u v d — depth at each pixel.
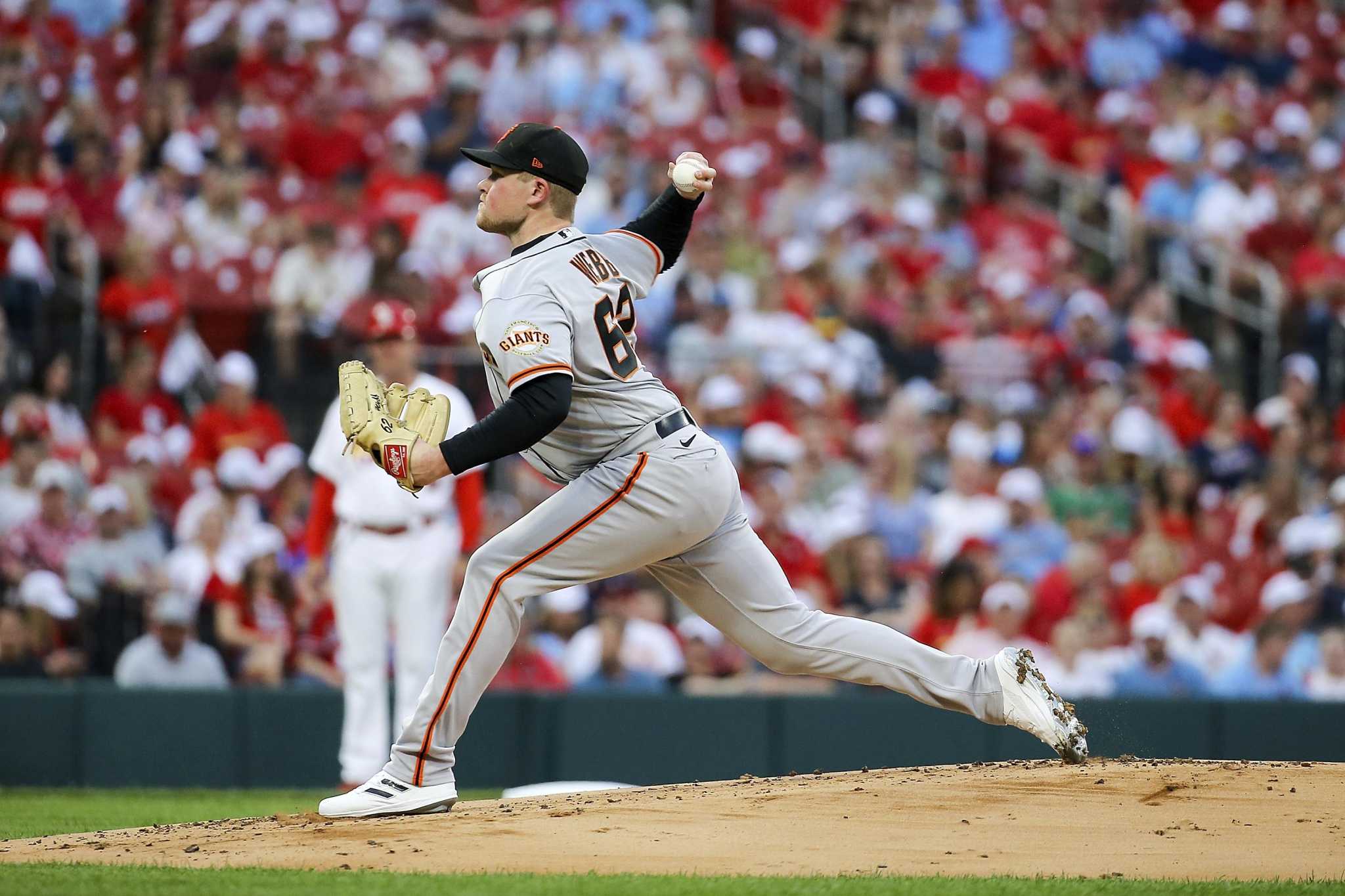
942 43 54.25
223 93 44.47
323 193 41.75
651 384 14.27
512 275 13.89
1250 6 57.38
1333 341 43.81
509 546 13.95
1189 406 40.53
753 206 45.78
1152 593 34.47
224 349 37.16
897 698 27.22
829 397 38.75
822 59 52.06
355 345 37.09
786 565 33.12
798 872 12.31
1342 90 55.75
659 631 30.58
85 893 11.27
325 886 11.57
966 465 36.12
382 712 23.33
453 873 12.25
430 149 44.69
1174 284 46.25
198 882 11.80
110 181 39.62
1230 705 27.22
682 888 11.49
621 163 45.34
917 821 13.88
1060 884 11.81
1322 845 13.11
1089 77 54.62
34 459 31.47
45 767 26.17
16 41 42.41
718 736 27.09
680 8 52.28
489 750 27.19
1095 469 38.22
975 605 31.56
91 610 29.72
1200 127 52.84
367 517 22.97
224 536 31.14
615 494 13.83
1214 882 11.96
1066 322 43.28
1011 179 50.31
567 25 49.50
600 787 21.09
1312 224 48.00
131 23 44.75
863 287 42.69
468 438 13.34
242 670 29.48
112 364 35.25
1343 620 33.00
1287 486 37.50
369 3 47.59
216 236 38.50
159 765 26.47
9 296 35.47
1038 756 26.84
